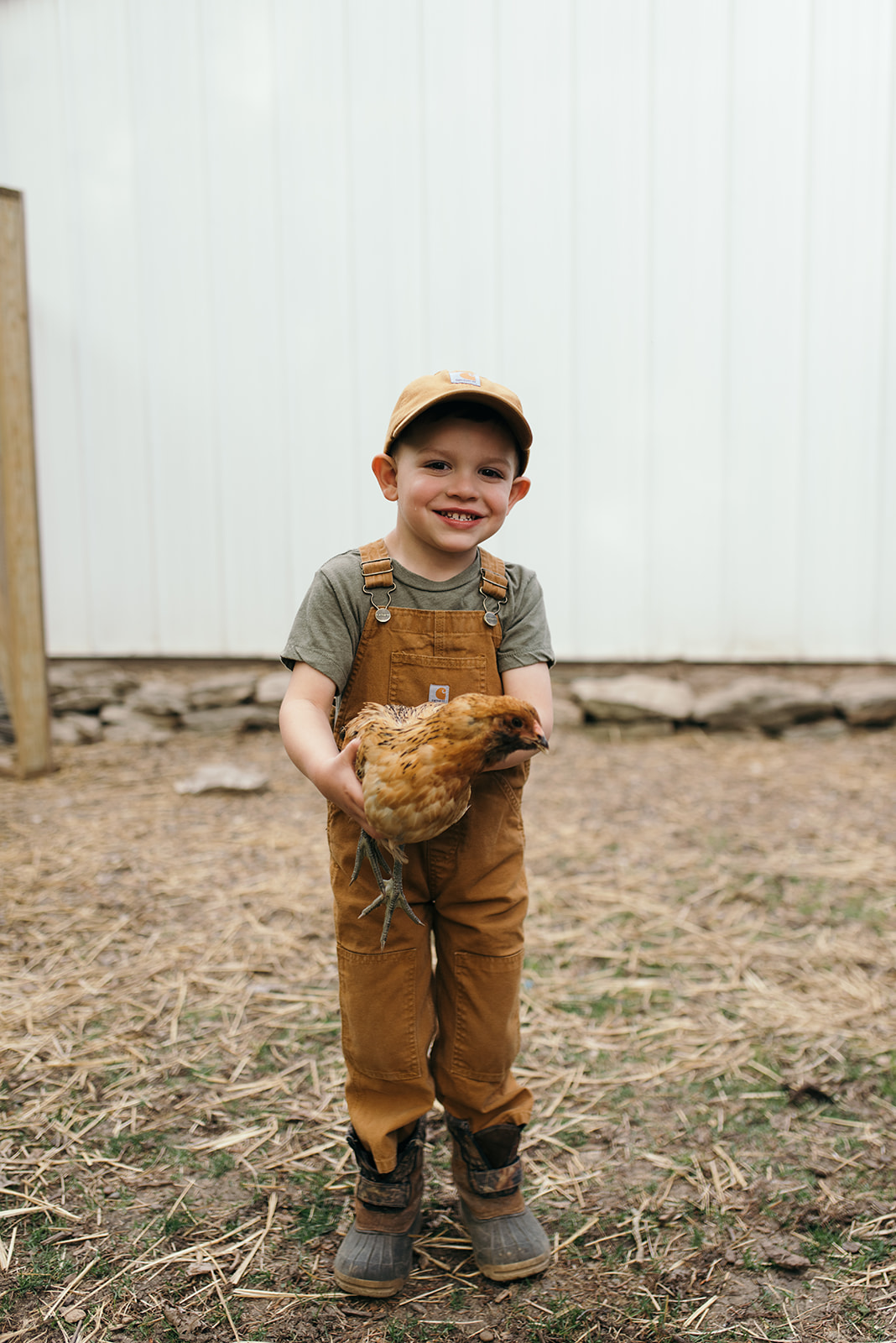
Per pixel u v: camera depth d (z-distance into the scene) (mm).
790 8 5508
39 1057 2559
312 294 6020
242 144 5934
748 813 4492
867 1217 1994
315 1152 2205
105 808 4590
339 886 1777
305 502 6207
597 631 6137
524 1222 1879
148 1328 1723
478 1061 1815
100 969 3033
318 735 1664
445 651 1747
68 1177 2109
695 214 5742
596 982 2963
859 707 5758
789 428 5863
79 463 6316
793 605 6012
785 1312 1764
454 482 1652
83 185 6066
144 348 6184
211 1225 1979
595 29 5625
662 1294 1811
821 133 5605
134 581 6387
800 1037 2654
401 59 5754
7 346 4680
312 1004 2836
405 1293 1822
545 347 5922
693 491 5969
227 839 4172
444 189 5848
